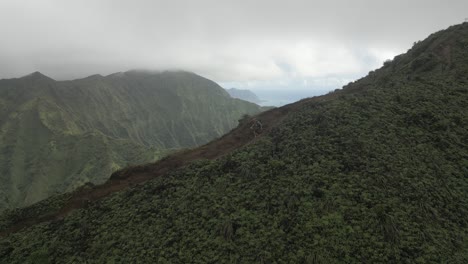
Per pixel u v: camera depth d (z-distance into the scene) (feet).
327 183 54.24
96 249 54.34
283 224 48.88
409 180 51.83
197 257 47.32
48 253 56.08
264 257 43.98
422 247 41.11
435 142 60.39
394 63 125.80
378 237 43.16
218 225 52.06
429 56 98.68
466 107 68.59
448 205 47.83
